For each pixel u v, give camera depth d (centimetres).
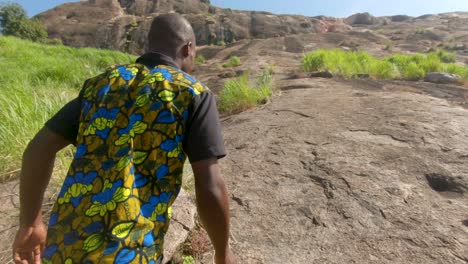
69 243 115
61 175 312
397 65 1366
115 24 4441
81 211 117
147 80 128
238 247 270
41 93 547
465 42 3131
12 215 279
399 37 3603
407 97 708
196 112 125
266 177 378
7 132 366
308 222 300
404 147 438
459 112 582
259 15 5078
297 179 370
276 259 258
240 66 1872
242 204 327
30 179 133
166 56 139
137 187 119
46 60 1475
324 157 416
